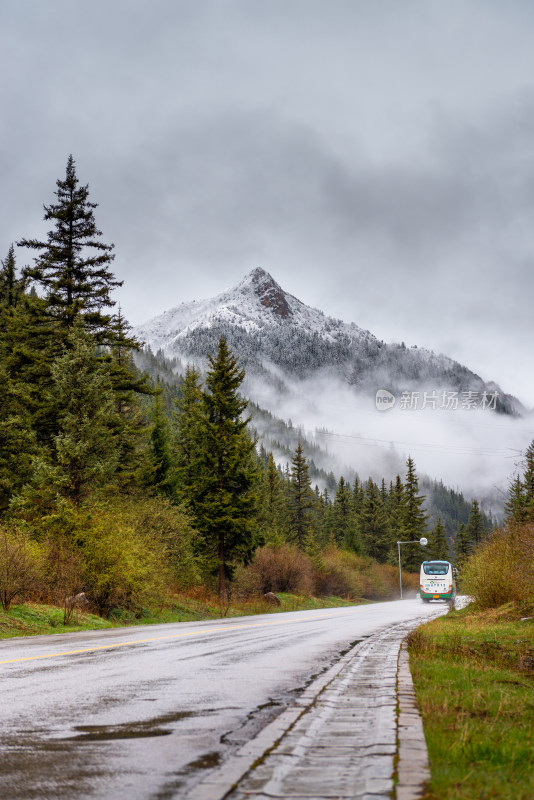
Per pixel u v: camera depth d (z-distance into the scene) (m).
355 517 108.56
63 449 28.66
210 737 5.48
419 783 3.81
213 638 16.27
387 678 8.82
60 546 24.56
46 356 34.69
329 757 4.61
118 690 8.04
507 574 23.20
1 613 20.03
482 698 7.24
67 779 4.25
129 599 27.45
